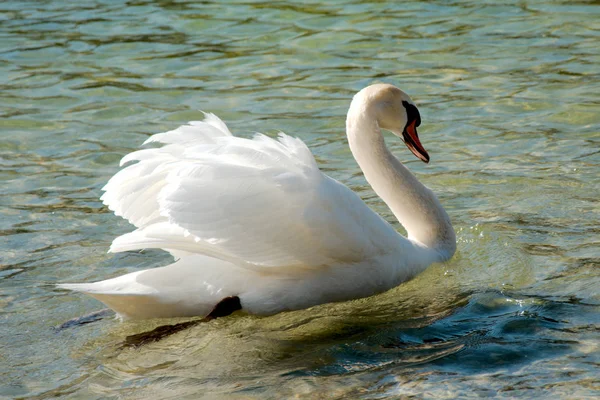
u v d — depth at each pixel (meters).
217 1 26.19
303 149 11.43
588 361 9.73
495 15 23.94
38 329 11.23
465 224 13.88
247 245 10.94
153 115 18.70
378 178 13.13
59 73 21.22
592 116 17.61
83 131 17.98
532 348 10.08
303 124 18.05
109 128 18.09
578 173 15.31
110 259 13.11
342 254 11.41
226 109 18.91
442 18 23.95
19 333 11.12
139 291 11.00
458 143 16.92
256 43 22.92
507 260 12.67
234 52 22.36
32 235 13.81
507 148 16.53
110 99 19.62
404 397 9.22
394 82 19.94
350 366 10.00
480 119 17.84
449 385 9.40
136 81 20.61
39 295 12.08
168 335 10.95
